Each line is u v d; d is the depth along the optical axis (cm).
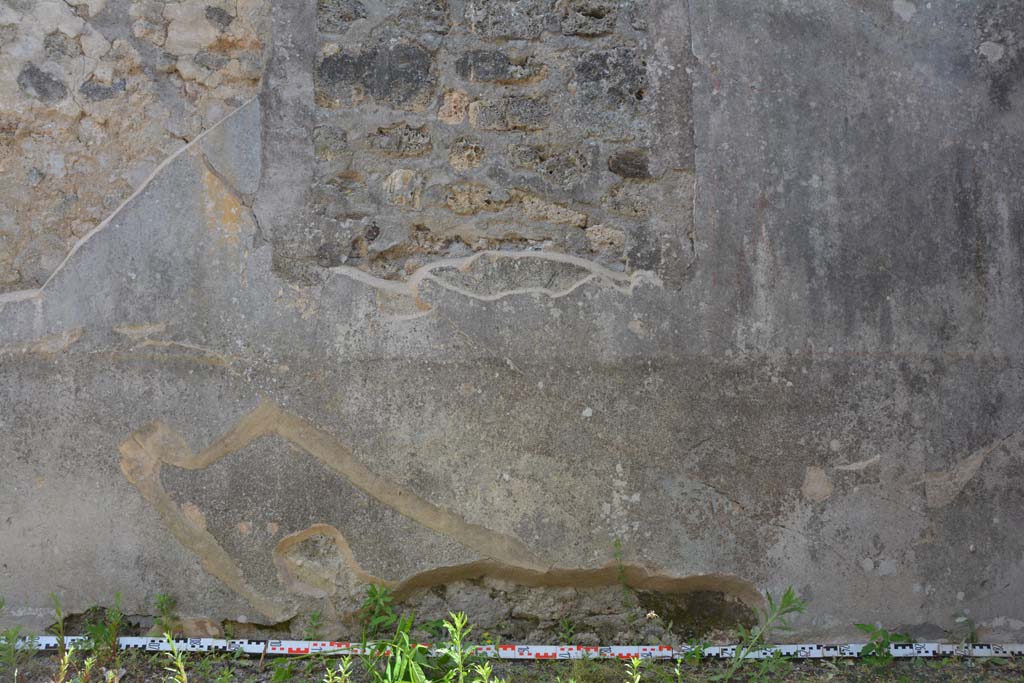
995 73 313
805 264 300
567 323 294
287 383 285
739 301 298
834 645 294
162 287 285
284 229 289
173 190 288
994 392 306
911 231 306
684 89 303
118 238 286
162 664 270
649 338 295
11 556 278
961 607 299
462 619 260
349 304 289
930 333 304
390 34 298
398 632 270
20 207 289
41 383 282
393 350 289
